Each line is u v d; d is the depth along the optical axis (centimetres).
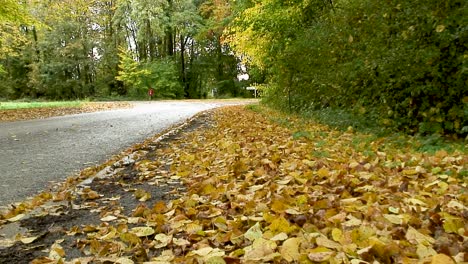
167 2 4556
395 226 258
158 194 414
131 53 4666
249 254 214
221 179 445
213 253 222
